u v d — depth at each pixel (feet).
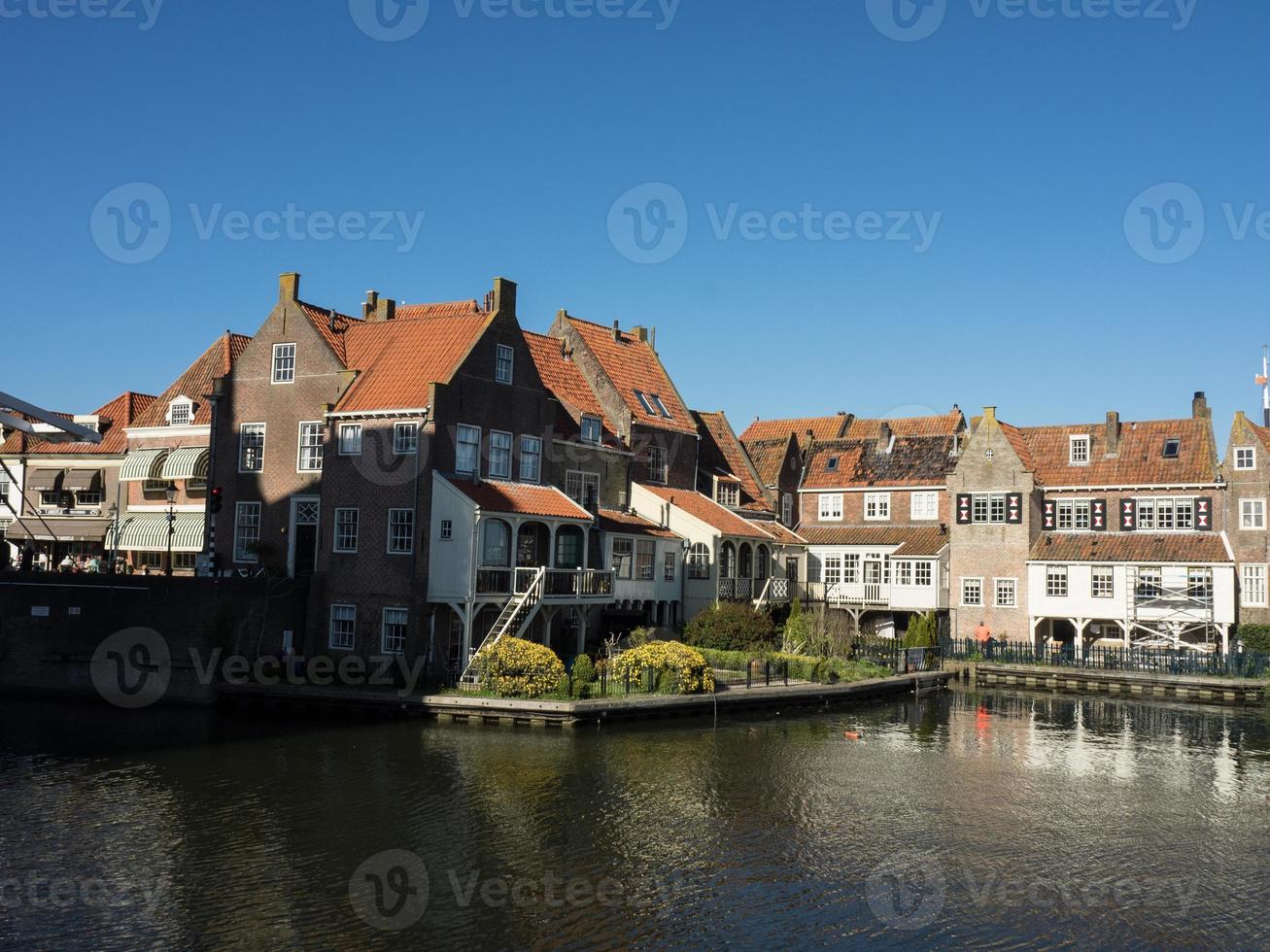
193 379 182.50
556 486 164.55
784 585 204.03
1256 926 71.61
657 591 176.86
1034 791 104.32
